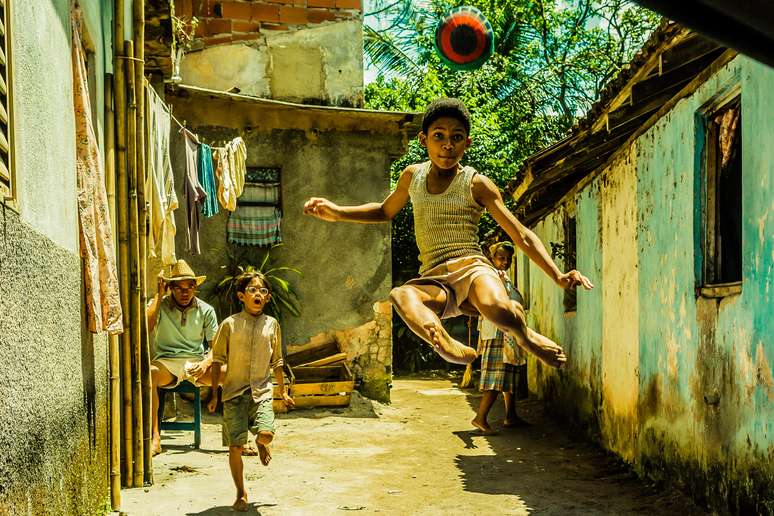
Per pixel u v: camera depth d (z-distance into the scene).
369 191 12.26
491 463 7.89
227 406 5.94
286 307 11.80
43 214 3.42
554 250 11.69
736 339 5.07
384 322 12.16
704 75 5.64
